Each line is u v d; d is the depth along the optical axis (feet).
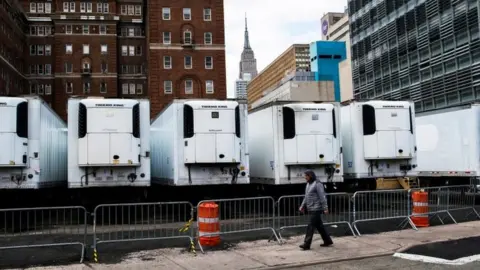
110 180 46.85
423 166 71.36
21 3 274.98
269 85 642.22
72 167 46.11
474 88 109.09
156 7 220.02
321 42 413.39
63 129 60.23
